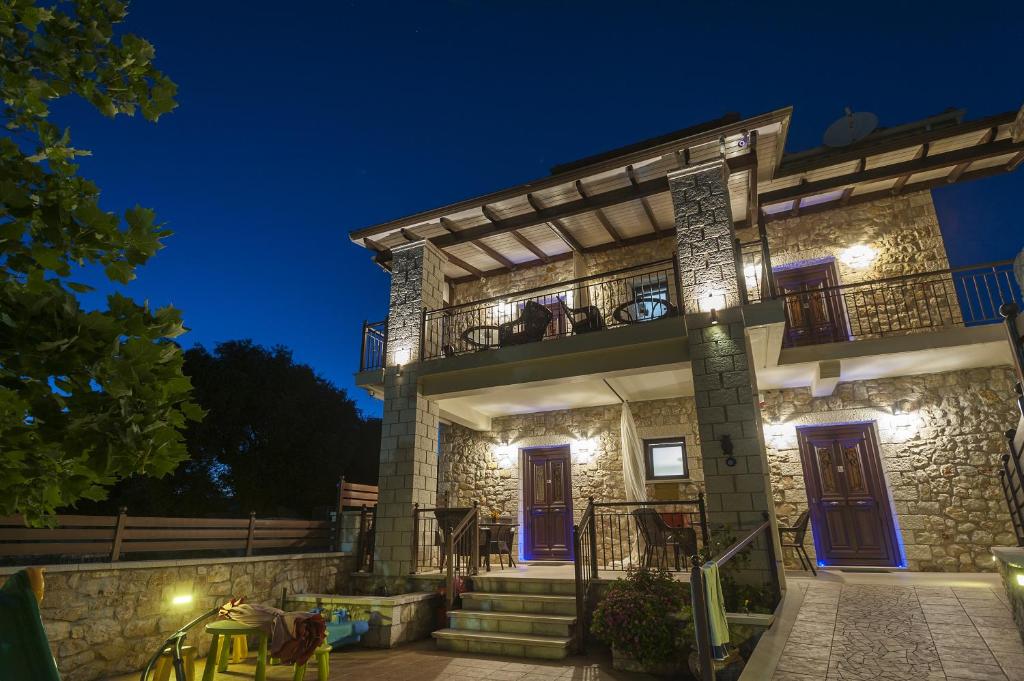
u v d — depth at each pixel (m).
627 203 8.88
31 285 1.31
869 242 8.97
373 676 5.36
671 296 9.61
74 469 1.49
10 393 1.30
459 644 6.36
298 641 4.84
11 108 1.55
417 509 8.22
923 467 8.07
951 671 3.68
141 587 5.70
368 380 9.10
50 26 1.51
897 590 5.96
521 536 9.99
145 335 1.41
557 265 10.68
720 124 9.26
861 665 3.86
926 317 8.40
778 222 9.53
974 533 7.66
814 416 8.73
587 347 7.55
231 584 6.64
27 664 1.56
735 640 4.94
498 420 10.79
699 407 6.68
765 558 5.89
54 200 1.48
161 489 13.98
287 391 17.45
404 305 9.31
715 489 6.35
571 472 9.99
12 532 4.84
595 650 6.10
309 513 16.70
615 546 9.29
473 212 8.80
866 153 7.79
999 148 7.63
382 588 7.99
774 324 6.68
